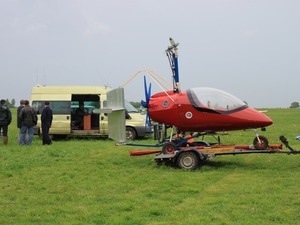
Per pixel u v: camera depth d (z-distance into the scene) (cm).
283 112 6875
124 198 862
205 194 888
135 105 2267
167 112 1257
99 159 1405
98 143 1927
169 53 1298
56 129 2120
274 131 2611
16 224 701
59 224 698
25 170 1200
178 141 1270
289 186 955
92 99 2198
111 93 1361
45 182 1035
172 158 1205
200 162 1243
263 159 1355
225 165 1254
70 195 897
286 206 781
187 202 822
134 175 1112
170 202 824
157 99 1283
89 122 2162
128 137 2064
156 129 1326
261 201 812
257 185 966
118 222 696
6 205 822
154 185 984
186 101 1248
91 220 714
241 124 1225
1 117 1886
